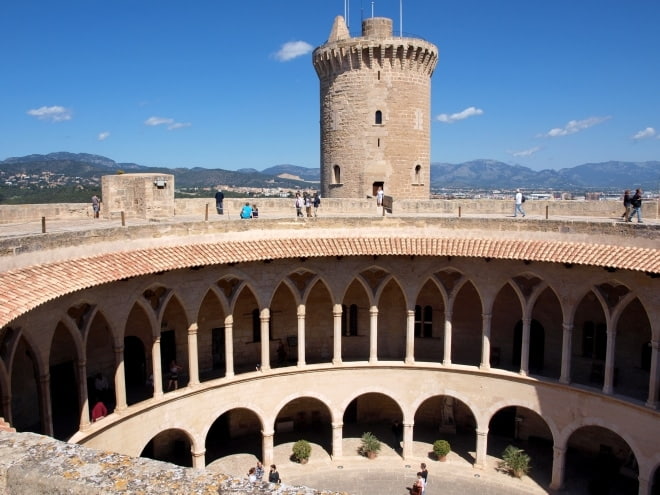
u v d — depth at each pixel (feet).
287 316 151.02
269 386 133.69
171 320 135.13
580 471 135.44
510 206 171.53
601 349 137.18
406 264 137.69
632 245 118.73
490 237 135.95
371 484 128.98
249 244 127.54
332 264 136.46
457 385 137.49
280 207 177.17
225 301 126.82
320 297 151.74
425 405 156.35
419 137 199.31
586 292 122.62
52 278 86.38
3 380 81.10
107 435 104.32
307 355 152.97
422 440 149.38
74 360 116.67
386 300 153.28
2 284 77.97
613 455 137.59
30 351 91.76
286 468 135.13
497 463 138.51
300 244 131.03
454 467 136.26
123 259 103.96
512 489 127.65
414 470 134.92
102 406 105.91
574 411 124.98
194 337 122.21
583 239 125.49
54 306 91.25
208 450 143.33
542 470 135.54
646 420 114.42
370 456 139.85
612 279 118.21
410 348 139.54
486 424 135.33
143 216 150.71
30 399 103.60
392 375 139.95
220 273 124.67
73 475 28.73
